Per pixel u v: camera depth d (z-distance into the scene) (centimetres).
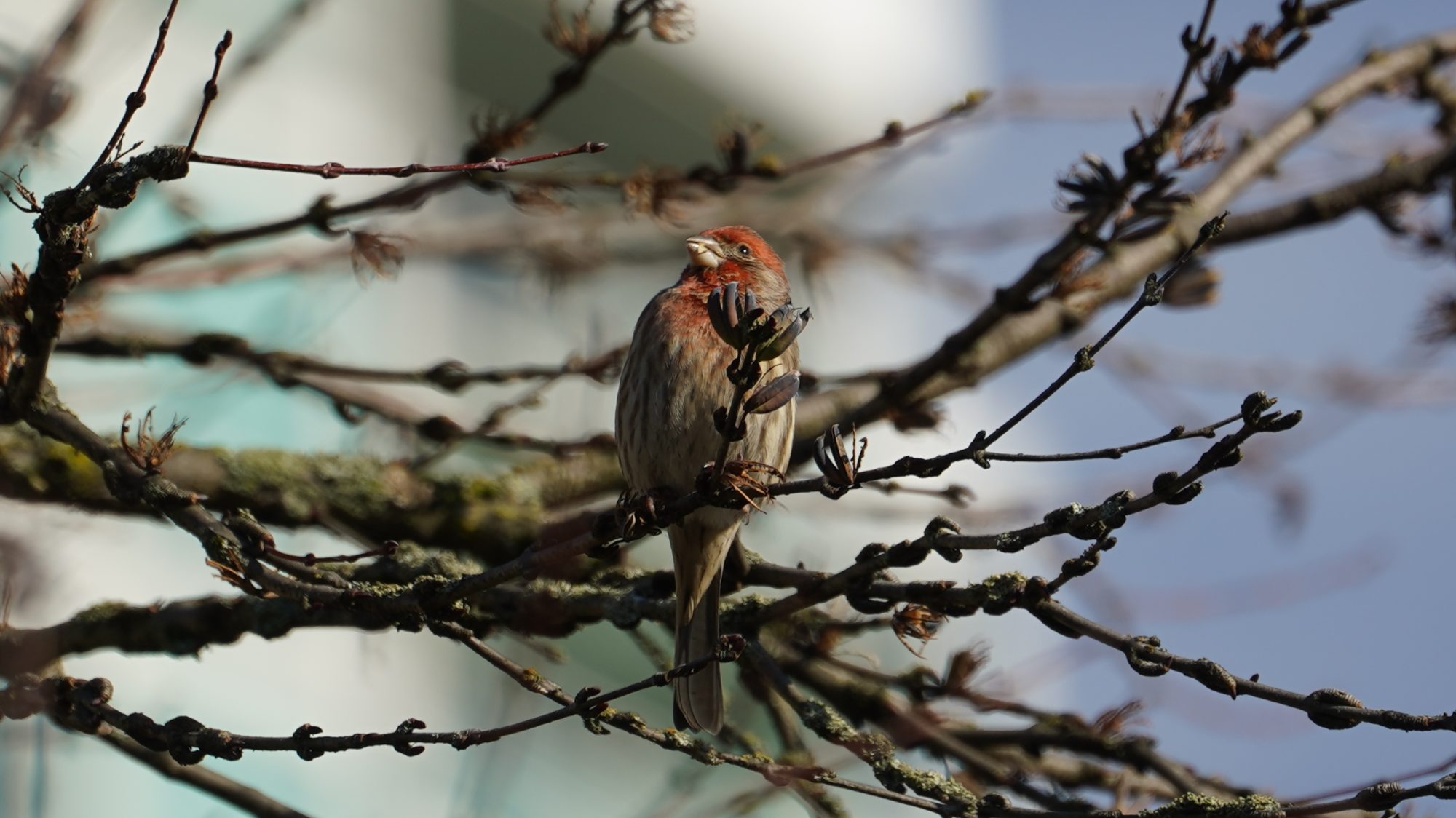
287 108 1691
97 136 1500
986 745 980
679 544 903
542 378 1076
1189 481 646
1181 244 1123
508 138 933
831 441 662
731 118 1003
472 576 712
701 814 974
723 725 907
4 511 898
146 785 1325
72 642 905
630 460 973
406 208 944
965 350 1005
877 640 1722
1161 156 916
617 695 689
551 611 931
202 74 1614
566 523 979
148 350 1038
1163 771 960
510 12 1881
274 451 1022
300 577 734
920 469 649
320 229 952
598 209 1348
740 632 896
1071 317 1094
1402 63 1259
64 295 734
